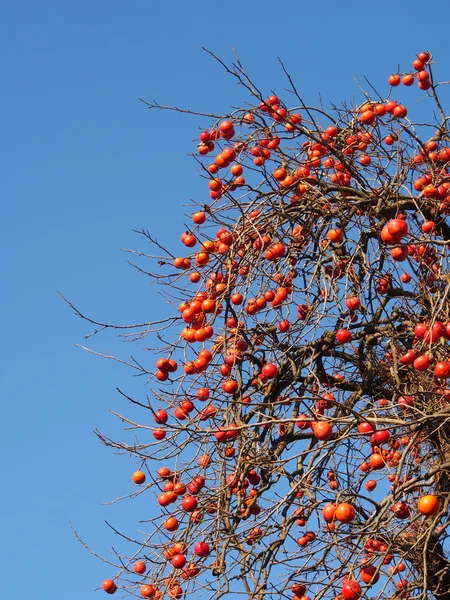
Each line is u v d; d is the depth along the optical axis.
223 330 7.30
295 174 7.68
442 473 6.69
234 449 7.20
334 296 7.13
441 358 6.58
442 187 7.11
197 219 7.60
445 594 6.64
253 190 7.53
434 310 6.29
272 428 7.43
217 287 7.02
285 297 7.22
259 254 7.14
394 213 7.41
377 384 7.50
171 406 6.86
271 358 7.46
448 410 5.91
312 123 7.50
